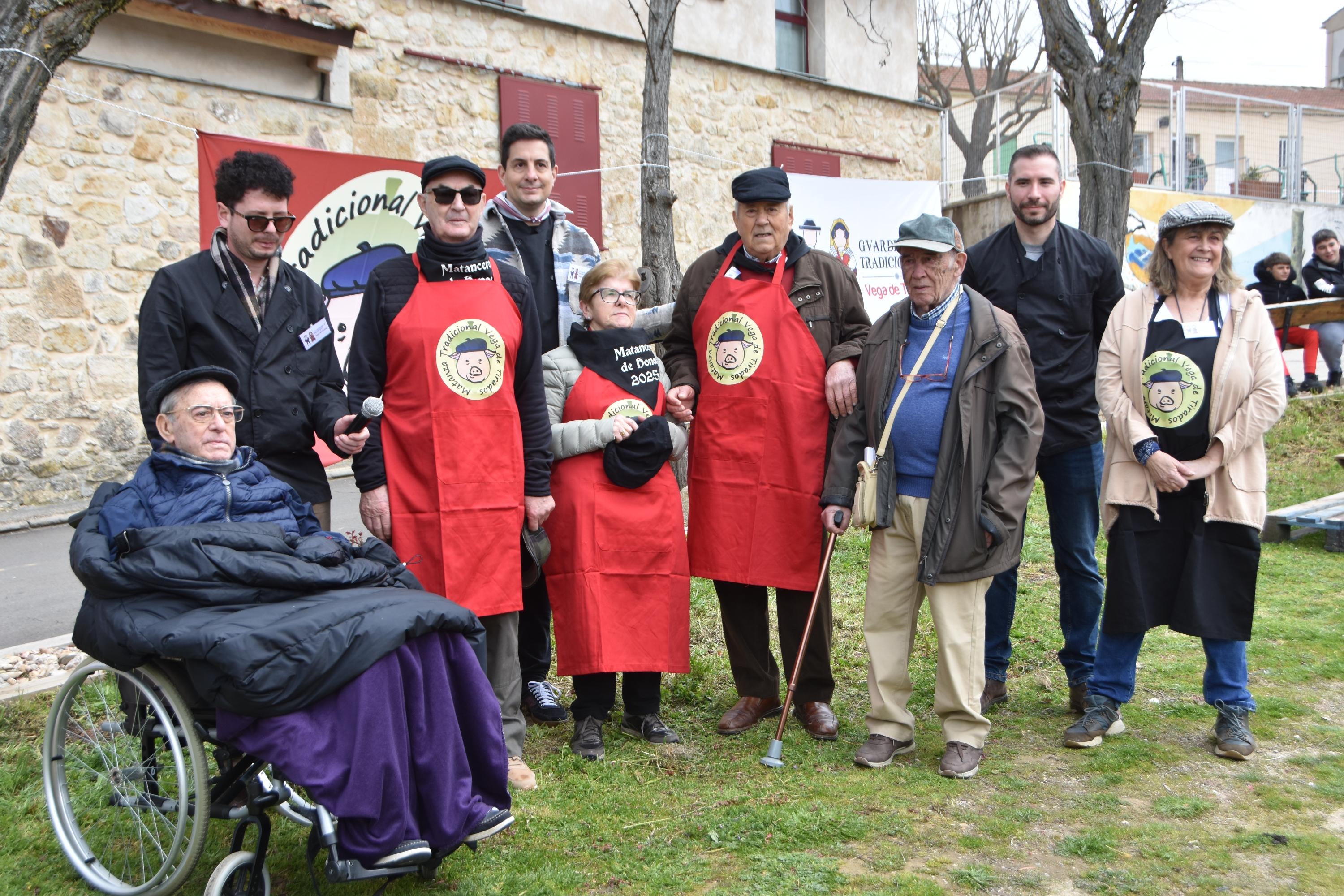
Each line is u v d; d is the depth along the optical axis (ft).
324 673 8.43
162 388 9.90
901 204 39.99
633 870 10.12
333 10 30.86
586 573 12.89
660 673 13.88
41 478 26.35
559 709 14.23
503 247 13.89
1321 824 10.85
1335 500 23.94
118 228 27.17
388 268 12.06
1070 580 14.28
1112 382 13.11
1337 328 37.24
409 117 33.09
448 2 33.86
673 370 14.21
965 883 9.77
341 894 9.69
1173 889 9.62
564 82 36.88
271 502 10.05
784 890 9.66
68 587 20.16
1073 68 26.45
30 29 12.03
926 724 14.14
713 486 13.57
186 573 8.68
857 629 17.52
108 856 10.21
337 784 8.45
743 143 42.78
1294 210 54.29
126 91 27.12
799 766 12.67
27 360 25.99
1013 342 12.28
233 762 9.41
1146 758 12.70
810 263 13.61
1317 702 14.25
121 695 9.84
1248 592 12.48
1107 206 26.50
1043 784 12.03
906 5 49.47
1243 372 12.36
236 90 28.96
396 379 11.96
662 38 22.85
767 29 43.68
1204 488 12.60
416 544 11.86
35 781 11.61
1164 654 16.58
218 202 11.20
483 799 9.58
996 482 12.01
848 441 12.97
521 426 12.40
